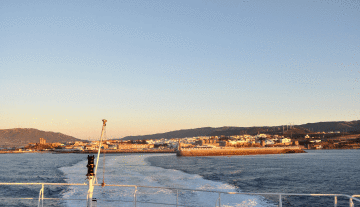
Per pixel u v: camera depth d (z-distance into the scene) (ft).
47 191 140.77
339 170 299.17
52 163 472.85
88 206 41.14
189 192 122.01
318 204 123.44
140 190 125.29
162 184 158.92
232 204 102.42
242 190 153.99
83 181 188.24
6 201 121.70
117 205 95.76
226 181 191.01
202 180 185.47
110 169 272.51
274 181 200.75
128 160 491.72
